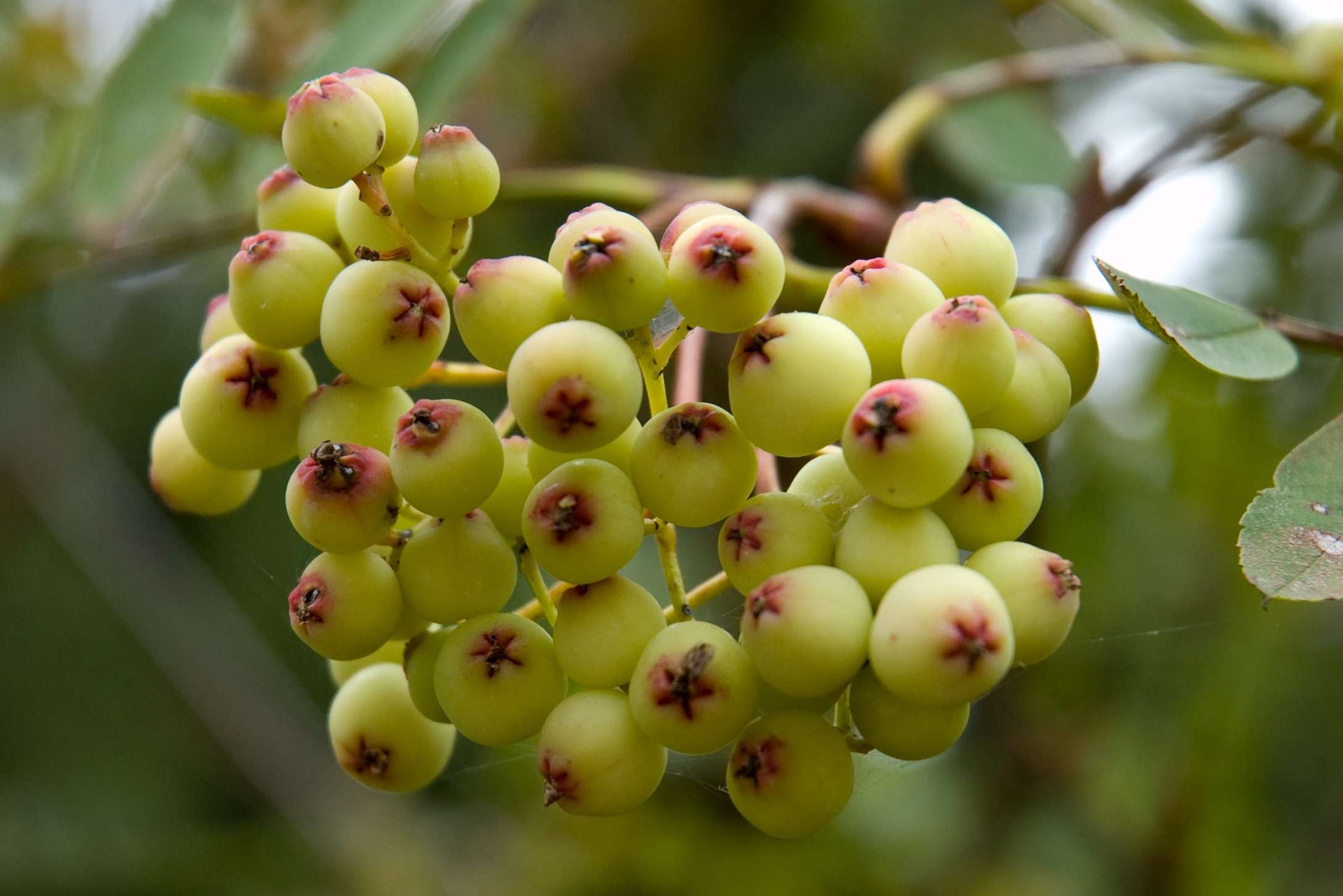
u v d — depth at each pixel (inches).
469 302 11.4
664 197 14.4
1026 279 12.9
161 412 20.6
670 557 11.6
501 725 11.4
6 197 14.2
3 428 20.6
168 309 20.3
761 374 11.1
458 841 20.4
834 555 11.3
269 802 20.7
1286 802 16.1
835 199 14.5
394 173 11.7
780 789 11.2
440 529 11.5
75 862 20.1
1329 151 15.2
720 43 20.8
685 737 11.2
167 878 20.0
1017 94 17.9
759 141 20.7
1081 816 17.1
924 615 10.9
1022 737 17.6
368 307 11.4
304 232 12.0
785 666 11.0
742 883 17.8
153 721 21.6
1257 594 15.8
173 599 20.8
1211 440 17.0
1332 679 15.8
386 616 11.5
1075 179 17.5
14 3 16.2
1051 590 11.2
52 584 21.7
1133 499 17.2
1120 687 17.0
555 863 18.7
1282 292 17.7
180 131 14.2
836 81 20.7
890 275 11.4
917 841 17.8
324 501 11.3
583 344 11.1
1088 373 11.8
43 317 20.5
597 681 11.4
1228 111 15.0
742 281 11.1
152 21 14.2
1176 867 16.2
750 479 11.3
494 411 16.5
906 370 11.3
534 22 20.9
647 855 18.2
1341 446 11.8
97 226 14.1
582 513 11.2
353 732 12.0
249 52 16.9
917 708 11.2
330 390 11.7
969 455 11.1
